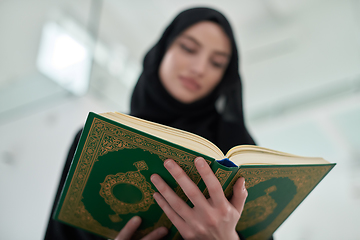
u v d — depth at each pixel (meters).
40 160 2.29
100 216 0.65
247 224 0.69
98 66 2.74
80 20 2.79
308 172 0.62
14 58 2.42
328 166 0.63
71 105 2.51
